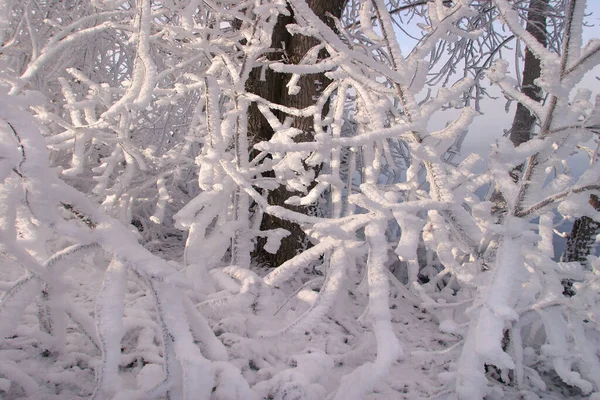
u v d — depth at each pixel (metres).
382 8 1.92
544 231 2.38
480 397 1.58
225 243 2.53
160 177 3.13
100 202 3.29
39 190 1.25
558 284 1.85
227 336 1.92
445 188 1.95
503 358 1.40
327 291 1.88
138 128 3.64
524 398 1.96
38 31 3.29
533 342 2.34
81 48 3.52
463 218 2.00
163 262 1.37
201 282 2.28
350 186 3.21
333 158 2.84
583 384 1.67
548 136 1.66
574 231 3.96
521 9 5.46
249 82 3.33
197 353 1.32
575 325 1.81
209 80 2.26
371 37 2.17
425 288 3.09
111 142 2.93
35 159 1.24
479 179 2.08
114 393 1.31
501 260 1.63
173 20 3.46
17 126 1.23
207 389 1.29
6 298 1.42
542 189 1.74
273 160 2.76
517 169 3.47
